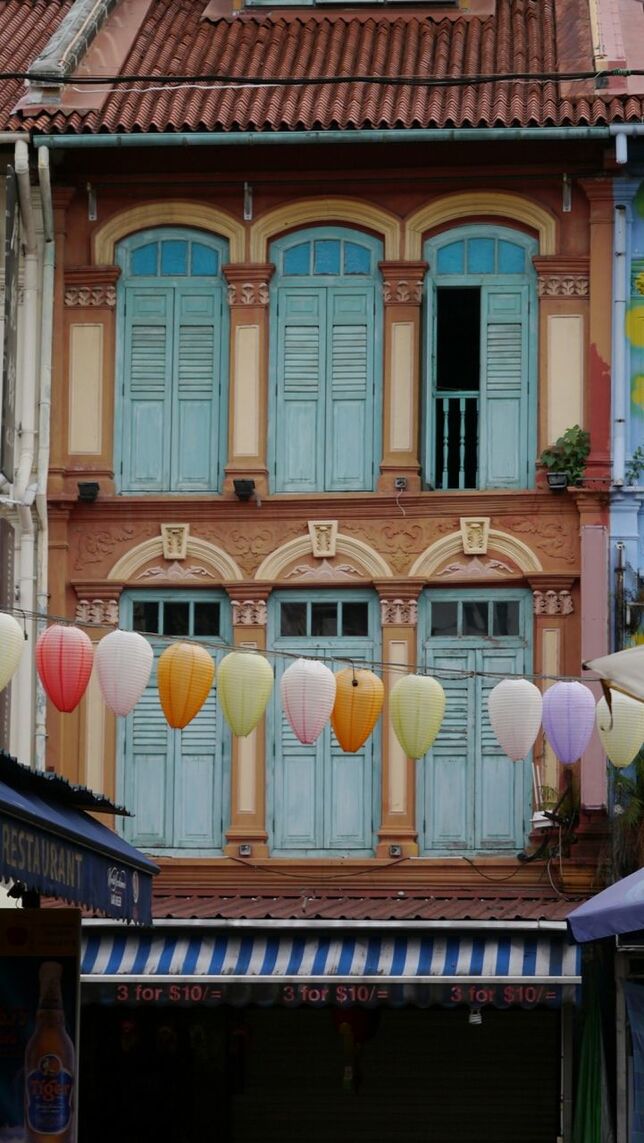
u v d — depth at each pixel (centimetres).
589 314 1842
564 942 1612
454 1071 1848
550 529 1823
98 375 1886
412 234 1873
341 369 1873
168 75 1939
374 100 1872
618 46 1939
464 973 1608
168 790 1847
